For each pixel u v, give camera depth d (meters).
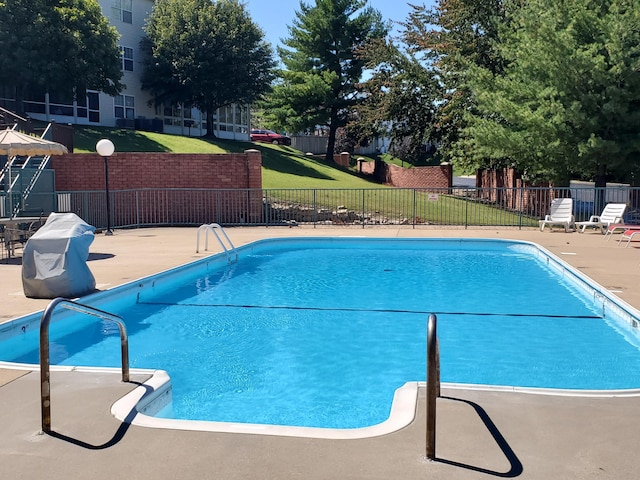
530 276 11.34
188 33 33.16
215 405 4.86
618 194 19.56
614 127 17.59
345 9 37.06
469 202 24.53
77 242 7.80
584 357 6.17
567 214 16.92
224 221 19.12
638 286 8.54
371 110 31.23
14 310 6.88
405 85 29.25
